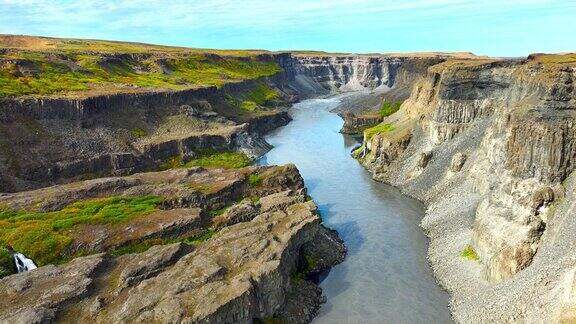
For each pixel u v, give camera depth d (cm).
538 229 6494
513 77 10494
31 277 6575
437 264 8006
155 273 6669
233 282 6338
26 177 11750
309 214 8506
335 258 8444
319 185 12612
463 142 11475
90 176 12719
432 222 9544
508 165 7750
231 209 9231
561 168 6875
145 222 8631
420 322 6588
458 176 10531
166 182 10825
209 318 5712
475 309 6294
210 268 6625
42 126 13400
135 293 6169
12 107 13125
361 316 6831
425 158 11931
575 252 5484
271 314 6600
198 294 6103
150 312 5772
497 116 10375
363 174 13500
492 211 7469
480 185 9275
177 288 6191
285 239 7531
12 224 8544
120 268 6862
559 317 4869
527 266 6316
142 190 10094
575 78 7138
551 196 6688
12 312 5819
